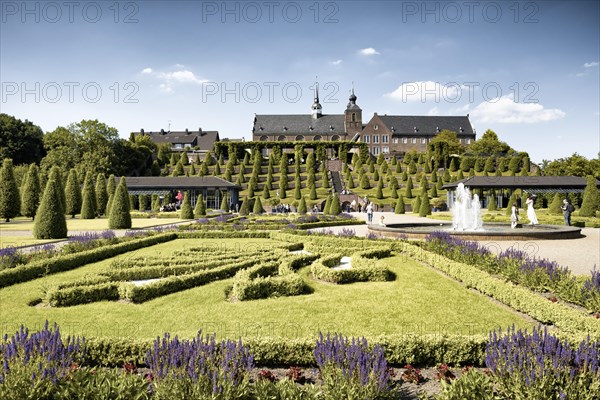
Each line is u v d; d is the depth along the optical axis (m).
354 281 11.27
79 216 45.69
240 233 23.20
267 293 9.71
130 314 8.45
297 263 13.18
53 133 74.94
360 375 4.45
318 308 8.73
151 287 9.66
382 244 16.64
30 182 38.47
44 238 21.20
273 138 110.19
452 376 5.66
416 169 79.75
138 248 18.45
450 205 59.09
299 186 66.69
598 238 20.56
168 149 101.38
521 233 19.14
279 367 5.99
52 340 5.01
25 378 4.27
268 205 64.12
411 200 63.66
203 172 78.44
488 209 54.09
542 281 9.60
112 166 75.19
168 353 4.80
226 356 4.67
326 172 73.44
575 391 4.28
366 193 68.75
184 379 4.30
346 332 7.25
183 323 7.83
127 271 11.46
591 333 6.26
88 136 74.31
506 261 11.25
